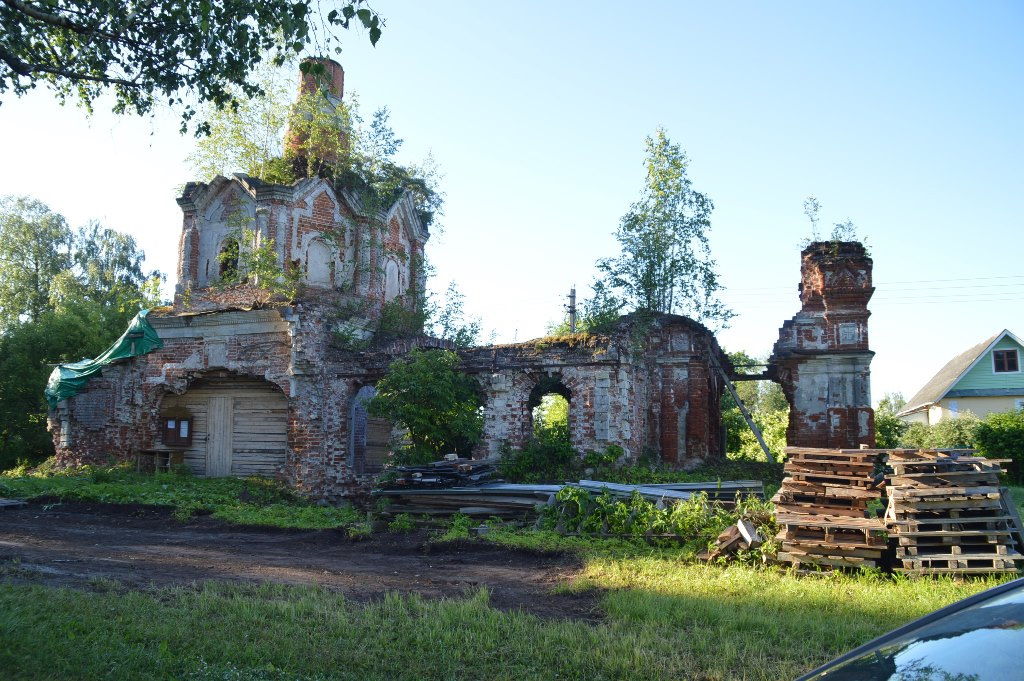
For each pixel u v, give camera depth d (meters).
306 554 14.23
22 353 35.75
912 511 11.34
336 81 28.94
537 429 22.52
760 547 12.14
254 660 7.30
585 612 9.61
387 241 28.97
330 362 23.50
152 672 6.82
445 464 18.94
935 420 48.09
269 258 24.19
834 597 9.81
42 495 20.16
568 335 21.58
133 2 10.16
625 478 19.77
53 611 8.52
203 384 24.86
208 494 20.52
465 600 9.91
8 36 10.60
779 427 37.69
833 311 25.61
